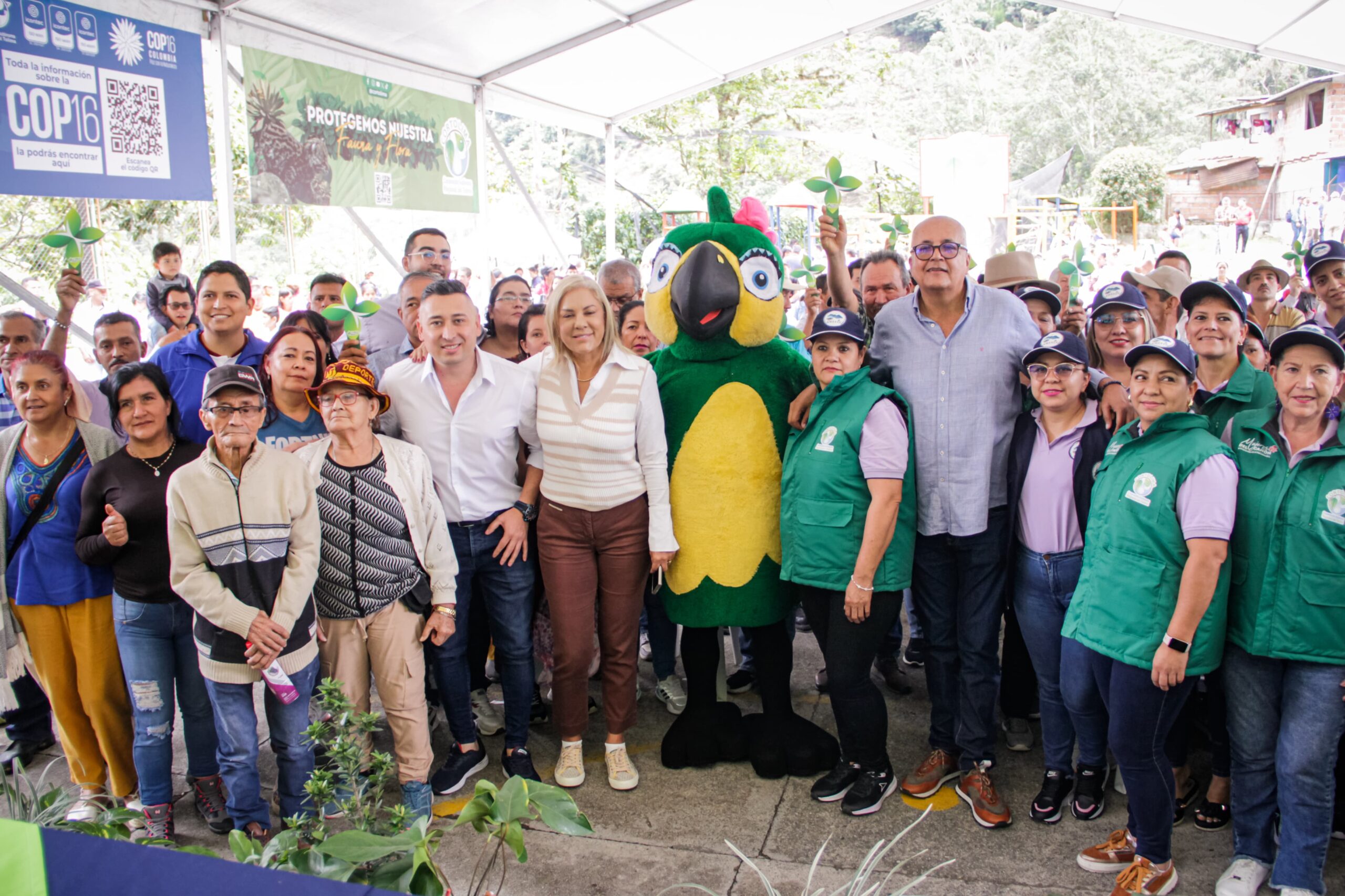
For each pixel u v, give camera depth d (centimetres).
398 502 328
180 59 603
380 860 189
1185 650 265
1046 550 328
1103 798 345
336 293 510
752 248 376
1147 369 279
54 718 409
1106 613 283
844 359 339
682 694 450
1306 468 271
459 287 351
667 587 384
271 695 310
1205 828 332
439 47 877
